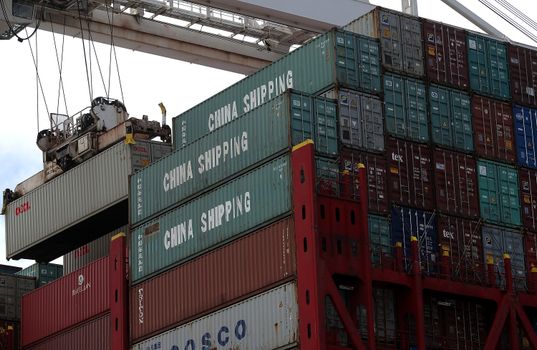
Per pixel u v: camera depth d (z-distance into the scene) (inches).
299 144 2620.6
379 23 2906.0
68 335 3270.2
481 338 2805.1
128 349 3004.4
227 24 3659.0
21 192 3683.6
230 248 2746.1
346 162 2743.6
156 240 2972.4
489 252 2881.4
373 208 2751.0
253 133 2758.4
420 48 2945.4
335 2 3533.5
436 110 2918.3
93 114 3491.6
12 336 3580.2
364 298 2603.3
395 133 2837.1
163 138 3412.9
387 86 2866.6
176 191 2945.4
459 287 2763.3
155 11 3565.5
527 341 2859.3
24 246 3609.7
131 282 3026.6
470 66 3006.9
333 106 2760.8
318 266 2534.5
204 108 3088.1
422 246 2787.9
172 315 2878.9
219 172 2824.8
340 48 2827.3
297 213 2591.0
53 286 3363.7
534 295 2864.2
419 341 2662.4
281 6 3472.0
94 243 3518.7
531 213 2977.4
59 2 3412.9
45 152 3617.1
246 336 2662.4
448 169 2886.3
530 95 3075.8
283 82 2915.8
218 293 2758.4
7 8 3348.9
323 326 2506.2
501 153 2979.8
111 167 3368.6
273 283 2620.6
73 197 3472.0
